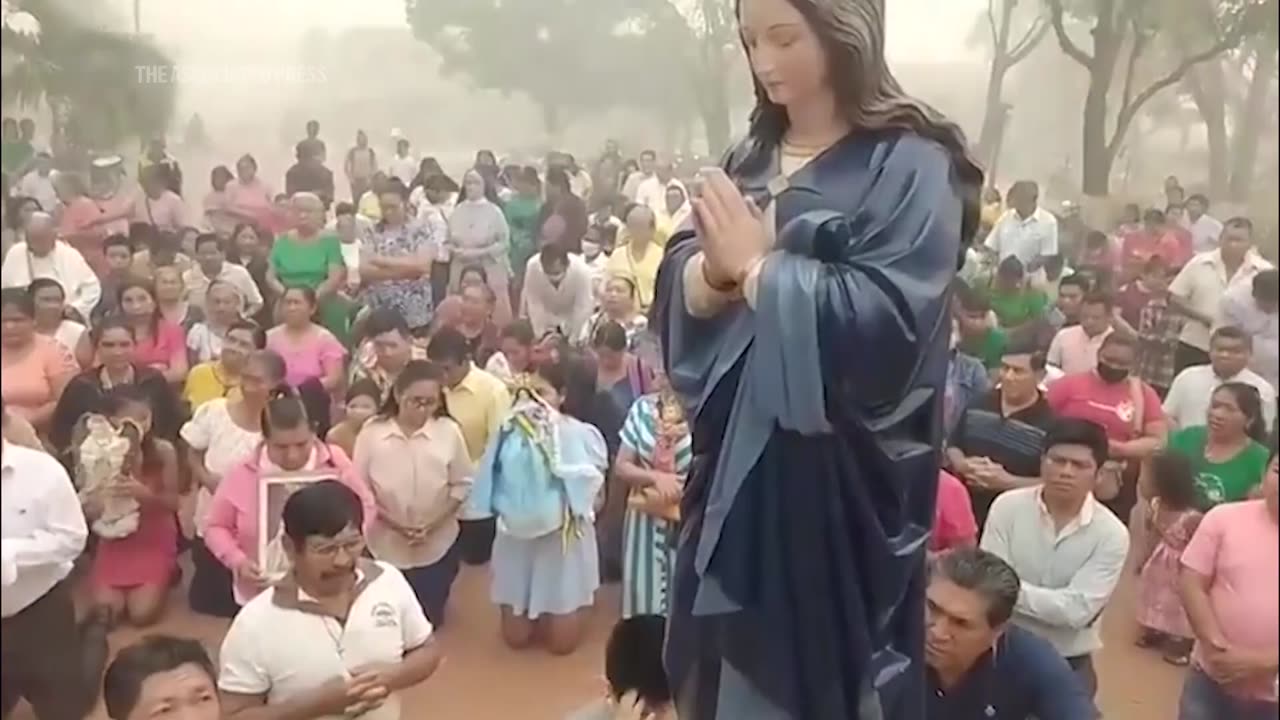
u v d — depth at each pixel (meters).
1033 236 3.29
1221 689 2.47
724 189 2.06
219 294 4.30
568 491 4.18
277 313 4.69
